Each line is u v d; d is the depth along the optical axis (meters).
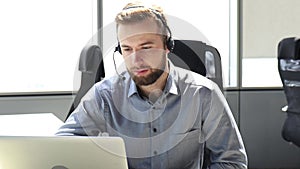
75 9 4.11
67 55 4.11
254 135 4.39
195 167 1.57
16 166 1.31
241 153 1.57
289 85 3.68
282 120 4.39
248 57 4.39
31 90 4.02
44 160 1.31
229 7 4.38
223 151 1.56
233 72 4.38
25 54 4.07
